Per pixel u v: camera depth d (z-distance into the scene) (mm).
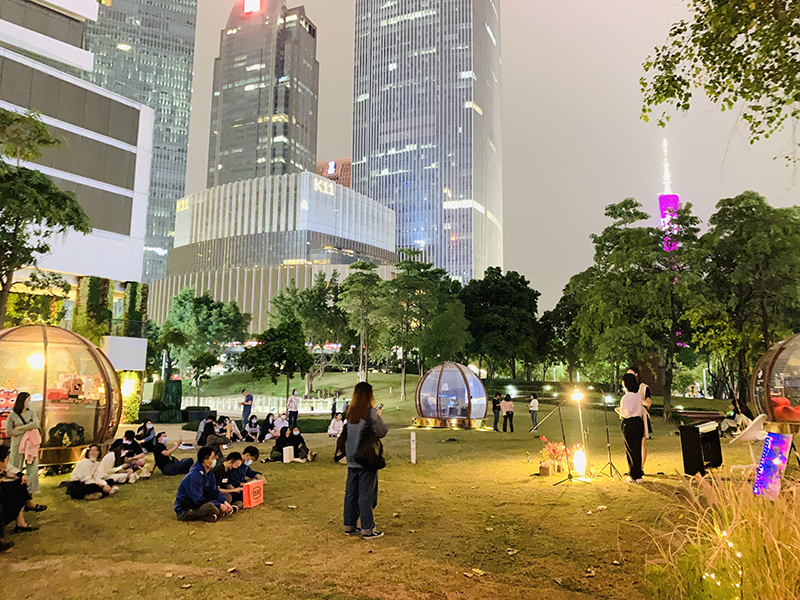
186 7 179750
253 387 54375
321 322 54406
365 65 151875
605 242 28031
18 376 11281
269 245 108812
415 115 144000
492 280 52750
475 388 22844
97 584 4316
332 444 16031
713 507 4258
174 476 9961
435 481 9164
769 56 6188
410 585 4250
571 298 48781
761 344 24188
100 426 10930
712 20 6262
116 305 27375
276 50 178375
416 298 41406
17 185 13055
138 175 28172
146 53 171875
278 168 170750
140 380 25609
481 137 145375
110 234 26656
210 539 5664
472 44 142125
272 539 5629
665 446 14133
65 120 25609
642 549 4988
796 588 3100
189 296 62000
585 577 4391
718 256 25141
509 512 6641
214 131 184125
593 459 11594
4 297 14078
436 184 139875
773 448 6316
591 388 45688
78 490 7836
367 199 121125
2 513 5418
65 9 28562
